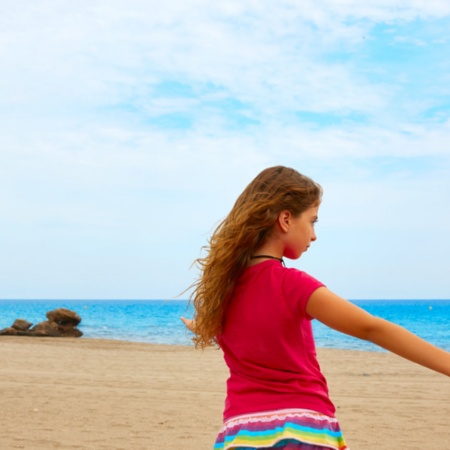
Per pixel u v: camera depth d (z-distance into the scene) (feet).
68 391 31.78
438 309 394.11
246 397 7.05
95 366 46.85
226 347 7.50
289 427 6.64
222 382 37.29
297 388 6.88
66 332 101.09
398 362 53.52
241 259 7.38
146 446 19.53
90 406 27.12
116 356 57.16
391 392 33.96
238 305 7.32
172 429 22.34
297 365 6.95
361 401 30.40
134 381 37.22
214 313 7.40
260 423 6.81
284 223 7.36
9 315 293.02
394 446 20.22
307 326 7.13
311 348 7.14
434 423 24.39
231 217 7.51
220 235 7.42
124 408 26.78
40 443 19.65
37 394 30.40
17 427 22.24
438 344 117.19
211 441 20.45
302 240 7.45
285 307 6.93
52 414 25.00
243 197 7.58
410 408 28.17
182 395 31.19
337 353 64.75
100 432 21.59
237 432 6.91
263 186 7.47
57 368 44.78
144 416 24.90
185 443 20.10
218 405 27.99
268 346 7.00
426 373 44.57
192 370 44.80
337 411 27.30
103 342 83.51
